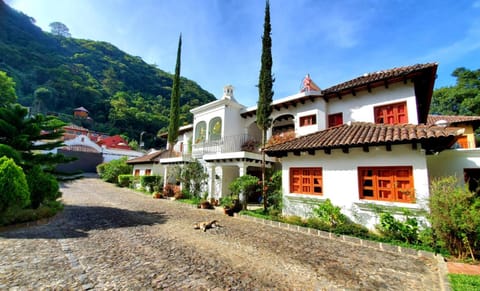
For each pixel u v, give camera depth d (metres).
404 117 9.67
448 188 5.44
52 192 8.26
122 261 4.39
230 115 15.70
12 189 6.21
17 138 8.02
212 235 6.66
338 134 8.60
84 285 3.35
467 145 11.17
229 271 4.15
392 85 10.06
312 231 7.22
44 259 4.25
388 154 6.98
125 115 52.16
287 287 3.62
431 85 9.60
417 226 6.08
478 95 18.97
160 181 19.09
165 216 9.31
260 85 11.10
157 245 5.49
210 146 15.38
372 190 7.34
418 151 6.48
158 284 3.51
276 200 10.03
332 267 4.53
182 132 21.66
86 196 14.74
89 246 5.17
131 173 26.30
